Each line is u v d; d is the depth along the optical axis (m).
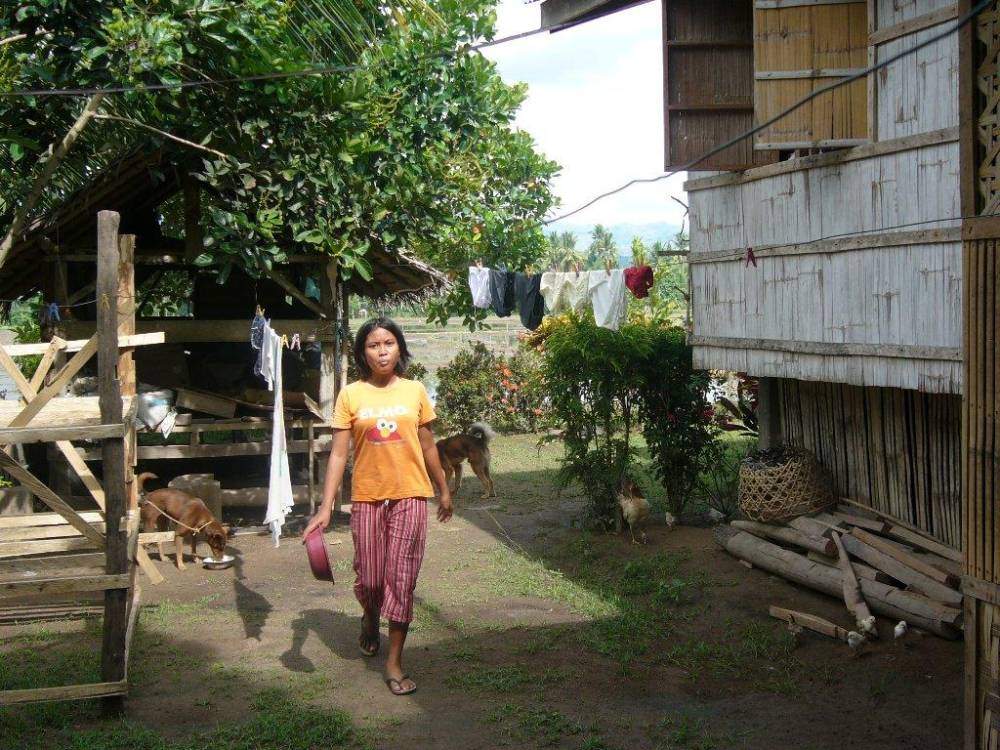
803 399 8.00
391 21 9.66
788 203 6.90
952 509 6.53
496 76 12.43
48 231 9.09
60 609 6.24
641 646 5.88
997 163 3.58
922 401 6.78
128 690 5.11
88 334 9.36
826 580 6.66
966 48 3.69
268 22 7.92
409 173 9.28
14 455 9.47
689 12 7.05
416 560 5.18
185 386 10.13
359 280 11.77
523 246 13.68
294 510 10.82
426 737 4.58
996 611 3.63
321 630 6.33
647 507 8.69
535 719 4.75
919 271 5.74
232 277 11.59
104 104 8.87
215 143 8.82
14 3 7.17
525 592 7.21
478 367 17.45
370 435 5.17
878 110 6.03
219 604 7.02
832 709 4.95
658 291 14.27
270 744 4.48
